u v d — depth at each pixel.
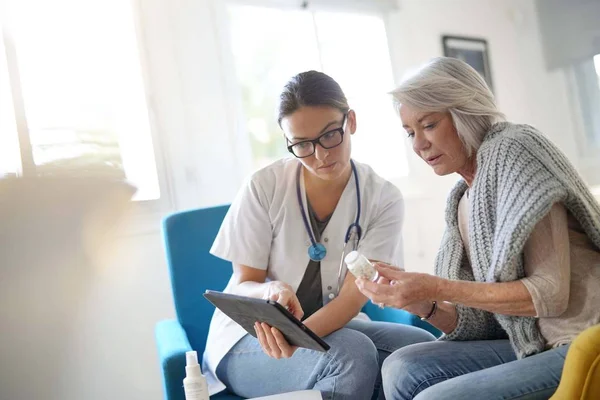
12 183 1.82
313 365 1.46
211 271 1.96
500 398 1.10
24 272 1.90
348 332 1.51
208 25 2.45
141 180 2.28
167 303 2.25
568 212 1.27
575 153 3.71
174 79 2.35
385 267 1.32
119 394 2.13
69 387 2.03
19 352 1.94
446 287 1.25
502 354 1.37
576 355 0.97
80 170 1.96
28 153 2.00
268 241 1.70
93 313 2.08
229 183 2.45
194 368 1.34
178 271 1.92
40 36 2.11
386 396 1.41
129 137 2.27
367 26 2.98
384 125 3.01
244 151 2.51
